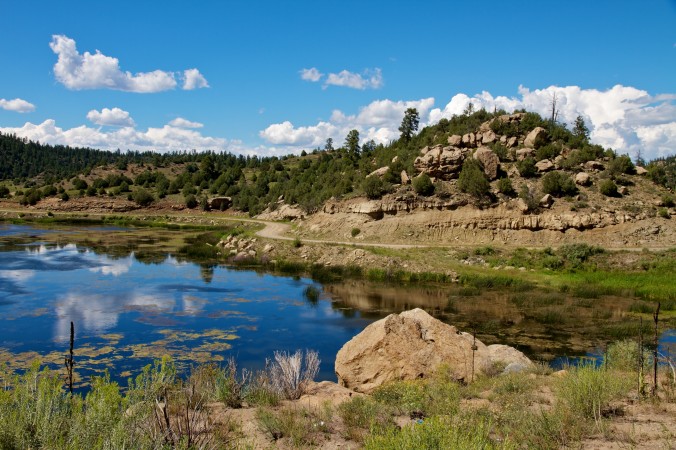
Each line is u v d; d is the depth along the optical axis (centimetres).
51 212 11562
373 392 1255
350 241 6091
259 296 3722
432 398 1098
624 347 1802
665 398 1023
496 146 7262
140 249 6128
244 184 13362
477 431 698
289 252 5662
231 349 2388
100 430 638
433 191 6481
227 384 1110
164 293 3678
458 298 3819
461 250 5334
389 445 659
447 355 1578
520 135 8006
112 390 733
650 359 1627
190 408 946
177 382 1122
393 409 1020
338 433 881
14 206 12406
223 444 746
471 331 2875
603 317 3228
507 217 5853
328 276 4722
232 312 3178
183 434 704
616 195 6181
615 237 5406
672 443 757
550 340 2681
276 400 1100
